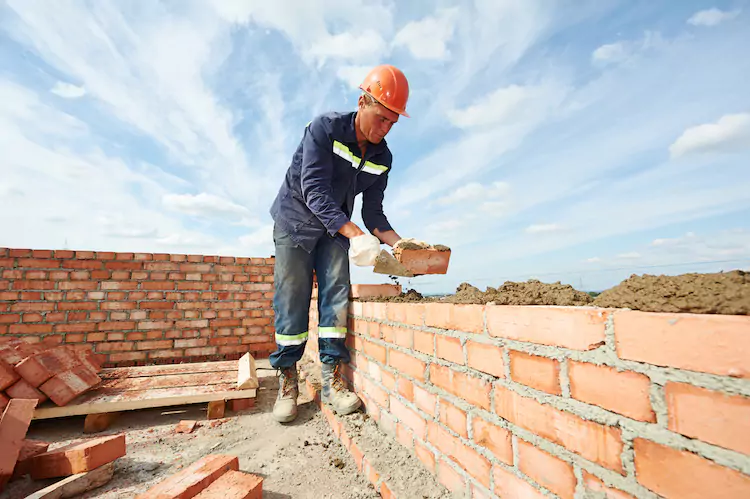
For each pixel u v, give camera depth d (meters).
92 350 4.15
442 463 1.37
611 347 0.76
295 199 2.30
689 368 0.63
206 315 4.62
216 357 4.62
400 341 1.74
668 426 0.66
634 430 0.71
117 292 4.31
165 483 1.33
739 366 0.56
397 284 2.78
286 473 1.69
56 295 4.10
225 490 1.34
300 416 2.42
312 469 1.71
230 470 1.50
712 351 0.60
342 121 2.07
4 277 3.95
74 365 2.69
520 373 1.00
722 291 0.64
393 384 1.81
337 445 1.96
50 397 2.28
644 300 0.75
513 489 1.01
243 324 4.76
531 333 0.96
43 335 4.01
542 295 1.10
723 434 0.58
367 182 2.50
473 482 1.18
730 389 0.57
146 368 3.37
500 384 1.07
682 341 0.64
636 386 0.71
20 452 1.69
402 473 1.47
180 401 2.48
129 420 2.52
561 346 0.87
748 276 0.66
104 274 4.28
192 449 2.01
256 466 1.78
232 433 2.23
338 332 2.34
